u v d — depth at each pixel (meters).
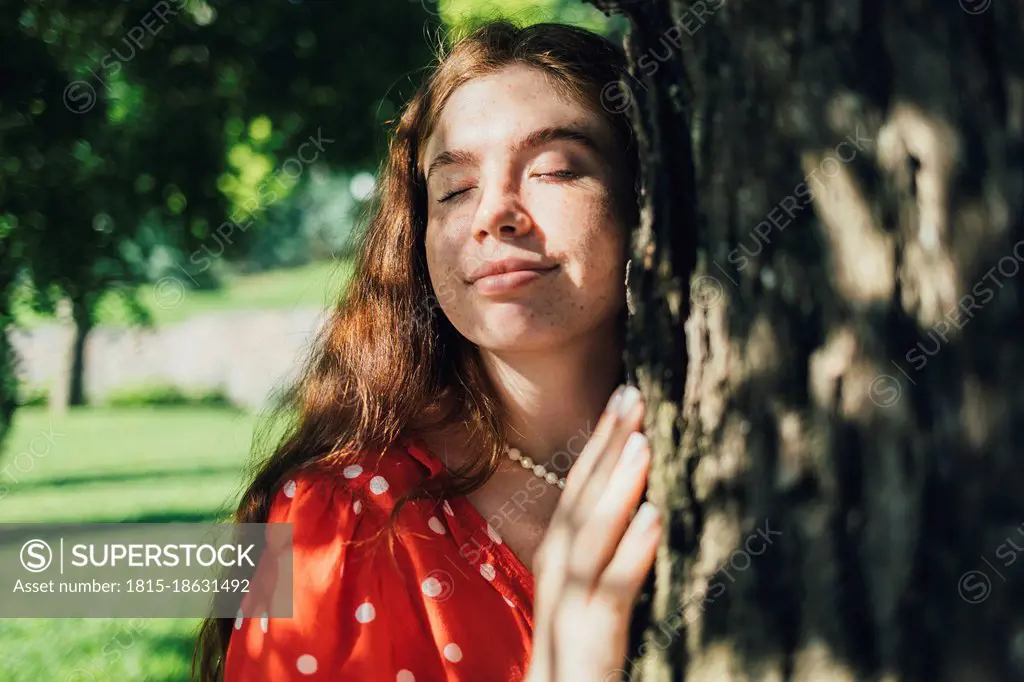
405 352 1.75
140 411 20.59
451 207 1.59
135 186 7.52
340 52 8.02
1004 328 1.06
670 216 1.36
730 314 1.22
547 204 1.51
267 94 7.97
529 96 1.54
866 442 1.10
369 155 8.30
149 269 9.38
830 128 1.13
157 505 9.86
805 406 1.15
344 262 2.07
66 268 7.20
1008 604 1.04
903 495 1.07
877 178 1.10
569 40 1.64
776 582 1.16
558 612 1.36
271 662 1.52
